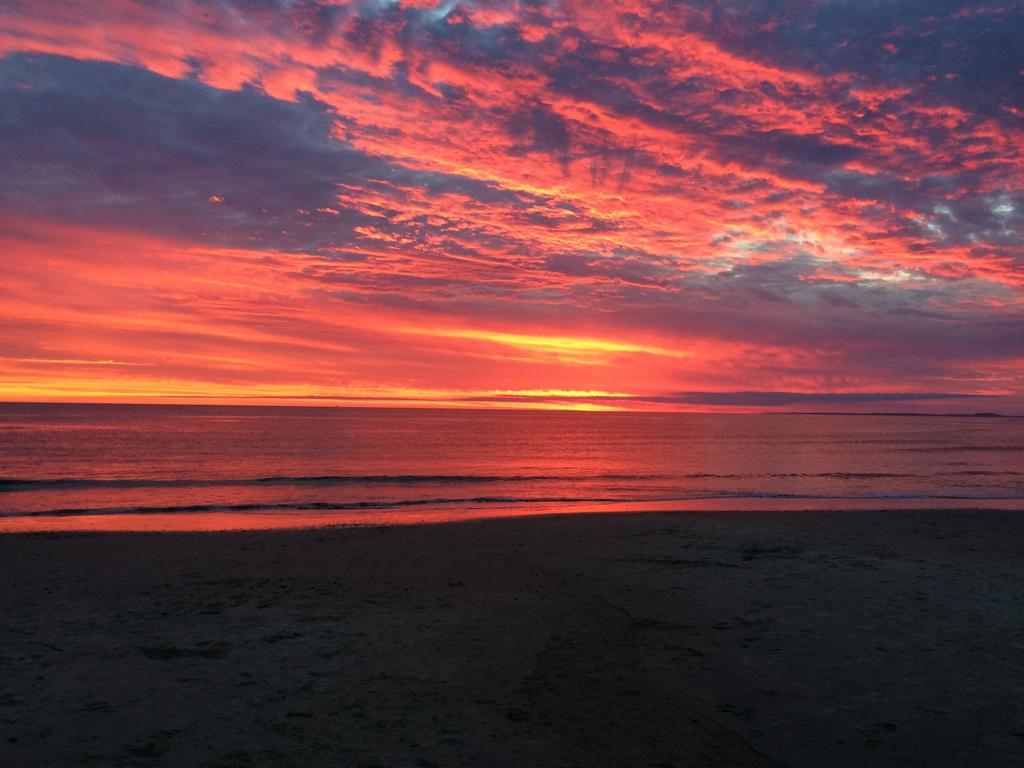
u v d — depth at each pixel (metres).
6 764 4.09
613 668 6.03
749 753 4.41
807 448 60.75
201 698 5.22
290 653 6.35
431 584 9.38
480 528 14.70
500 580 9.62
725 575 9.81
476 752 4.34
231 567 10.53
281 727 4.70
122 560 11.09
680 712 5.06
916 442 75.12
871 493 26.34
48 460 38.88
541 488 27.25
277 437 65.88
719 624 7.38
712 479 31.78
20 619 7.50
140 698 5.21
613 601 8.41
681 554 11.48
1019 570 10.35
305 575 9.95
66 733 4.56
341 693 5.36
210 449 48.97
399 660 6.20
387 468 36.62
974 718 4.94
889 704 5.20
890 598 8.46
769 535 13.60
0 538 13.17
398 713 4.98
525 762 4.21
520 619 7.63
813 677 5.78
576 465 40.09
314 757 4.23
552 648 6.59
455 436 76.25
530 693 5.42
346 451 49.09
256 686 5.49
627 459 45.47
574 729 4.74
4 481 27.27
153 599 8.48
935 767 4.21
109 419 115.81
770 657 6.30
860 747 4.49
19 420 105.75
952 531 14.34
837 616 7.66
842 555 11.38
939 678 5.74
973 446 66.56
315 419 142.00
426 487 27.05
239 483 27.64
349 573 10.10
